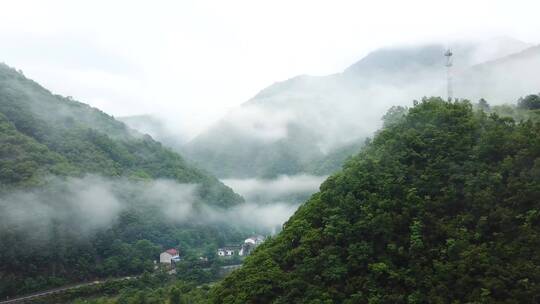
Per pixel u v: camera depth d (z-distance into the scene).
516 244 28.45
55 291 86.69
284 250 37.62
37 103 139.38
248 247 138.25
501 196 31.36
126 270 102.94
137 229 118.00
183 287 88.00
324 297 31.34
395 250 31.97
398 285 30.56
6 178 96.75
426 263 30.70
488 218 30.86
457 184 33.75
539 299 25.83
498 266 27.78
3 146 104.19
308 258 34.31
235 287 37.44
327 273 32.81
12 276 84.19
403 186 35.06
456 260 29.66
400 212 33.97
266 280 35.16
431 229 32.09
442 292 28.58
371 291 30.56
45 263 90.62
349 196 36.38
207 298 40.91
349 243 33.97
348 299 30.78
